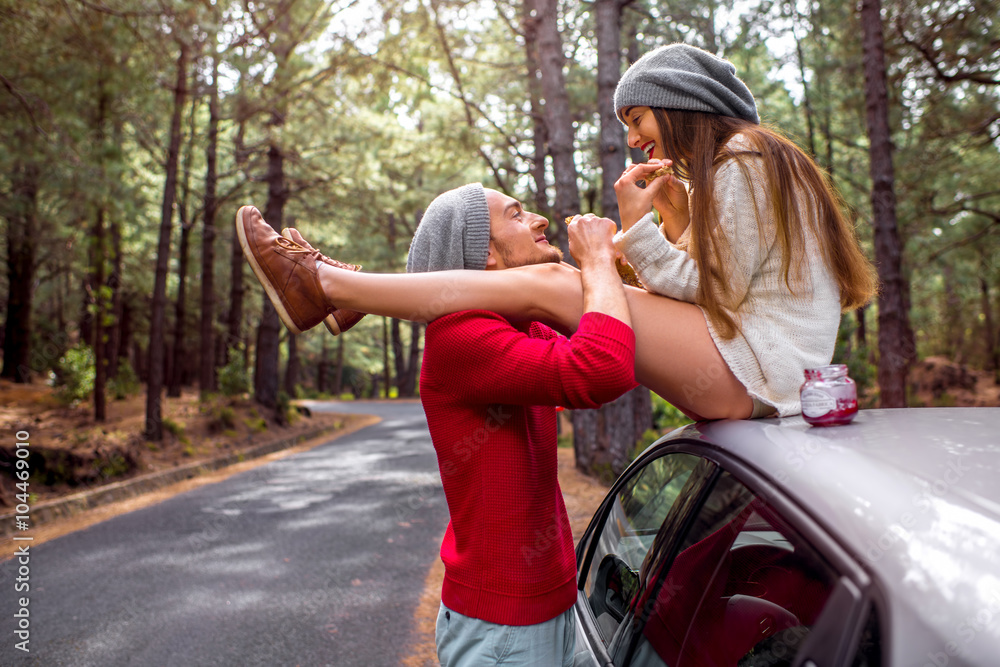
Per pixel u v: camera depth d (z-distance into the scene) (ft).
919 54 35.78
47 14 29.37
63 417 49.39
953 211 43.86
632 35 46.42
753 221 5.20
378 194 61.77
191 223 65.41
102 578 17.89
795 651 3.19
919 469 3.32
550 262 5.62
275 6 43.96
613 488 6.97
